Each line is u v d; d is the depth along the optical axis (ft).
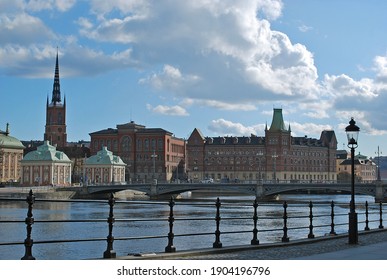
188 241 179.73
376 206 406.41
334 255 75.20
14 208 376.48
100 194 591.78
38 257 144.56
